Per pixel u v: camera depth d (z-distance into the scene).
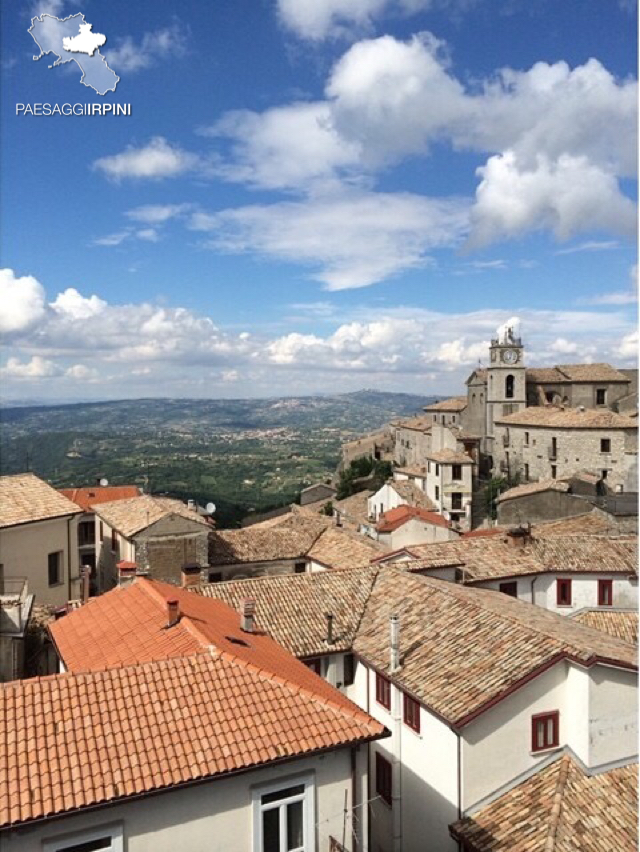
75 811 12.59
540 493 64.50
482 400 101.75
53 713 14.60
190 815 13.99
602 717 20.16
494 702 19.39
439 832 20.38
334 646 25.47
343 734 15.53
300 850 15.28
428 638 24.03
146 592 23.06
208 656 17.08
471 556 34.81
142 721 14.79
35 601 36.31
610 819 18.30
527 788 19.72
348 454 129.50
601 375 101.44
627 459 79.06
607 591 34.78
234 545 40.81
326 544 41.56
